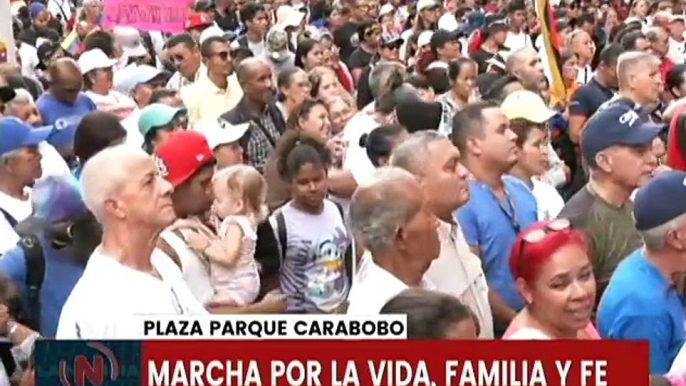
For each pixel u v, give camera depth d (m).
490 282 7.03
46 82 13.65
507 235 7.12
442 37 14.99
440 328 4.37
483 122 7.22
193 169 6.38
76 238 6.37
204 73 12.04
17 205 7.45
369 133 8.38
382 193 5.55
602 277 6.87
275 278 7.16
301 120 9.25
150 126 8.50
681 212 5.68
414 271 5.57
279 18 18.33
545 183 8.95
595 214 6.94
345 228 7.36
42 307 6.31
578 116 11.31
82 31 17.62
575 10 22.67
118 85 12.68
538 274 5.07
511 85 10.92
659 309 5.65
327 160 7.64
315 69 11.77
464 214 7.03
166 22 14.42
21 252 6.30
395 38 18.72
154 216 5.25
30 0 22.84
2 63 11.57
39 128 8.01
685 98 10.38
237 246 6.64
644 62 9.88
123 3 14.32
